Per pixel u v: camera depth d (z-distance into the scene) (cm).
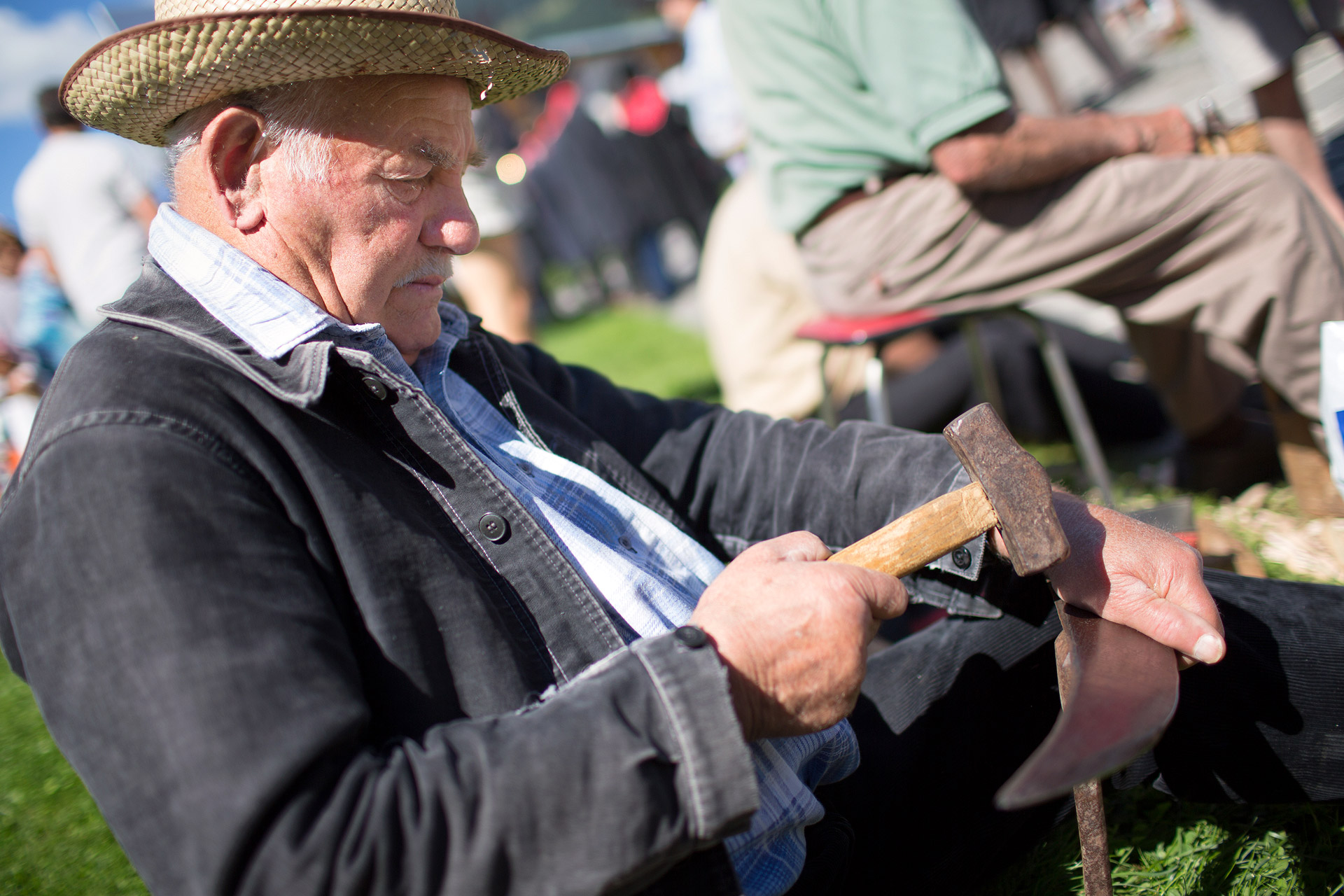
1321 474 214
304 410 102
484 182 412
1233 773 125
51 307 464
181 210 115
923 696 132
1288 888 135
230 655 80
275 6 102
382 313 118
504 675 99
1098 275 220
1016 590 130
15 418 462
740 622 96
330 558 95
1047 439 320
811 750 118
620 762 82
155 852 77
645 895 92
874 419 258
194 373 97
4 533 88
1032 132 211
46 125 435
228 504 88
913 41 211
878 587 101
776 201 254
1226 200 203
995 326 316
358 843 77
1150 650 101
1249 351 212
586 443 139
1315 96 429
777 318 345
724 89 526
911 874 127
